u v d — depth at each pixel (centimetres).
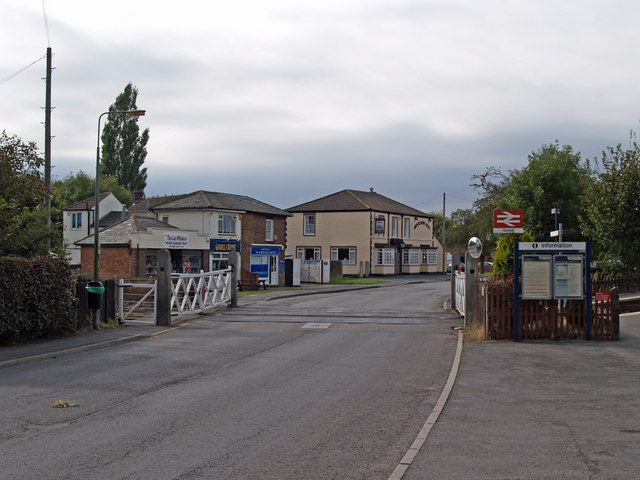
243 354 1370
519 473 576
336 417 807
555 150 2697
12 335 1444
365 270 6175
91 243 3891
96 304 1752
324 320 2041
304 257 6556
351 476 581
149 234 3784
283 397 930
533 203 2630
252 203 4997
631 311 1972
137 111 2338
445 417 792
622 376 1034
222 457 639
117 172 7569
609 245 1645
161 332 1772
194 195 4588
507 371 1094
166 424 775
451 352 1367
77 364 1249
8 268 1402
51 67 2538
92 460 630
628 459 612
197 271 4194
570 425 742
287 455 646
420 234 7369
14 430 750
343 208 6412
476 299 1662
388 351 1398
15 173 1700
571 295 1400
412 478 567
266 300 2995
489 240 3866
